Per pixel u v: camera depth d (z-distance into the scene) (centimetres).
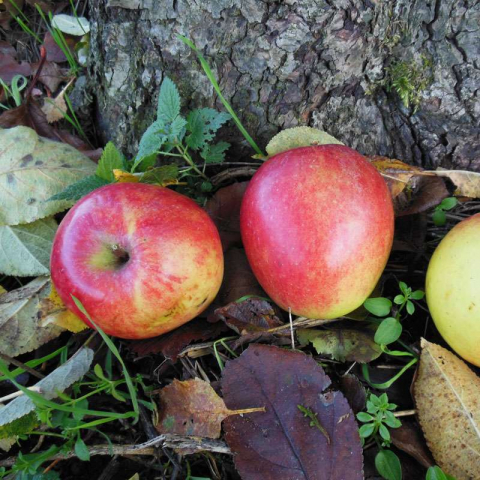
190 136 29
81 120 36
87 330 29
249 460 23
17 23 39
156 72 30
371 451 25
